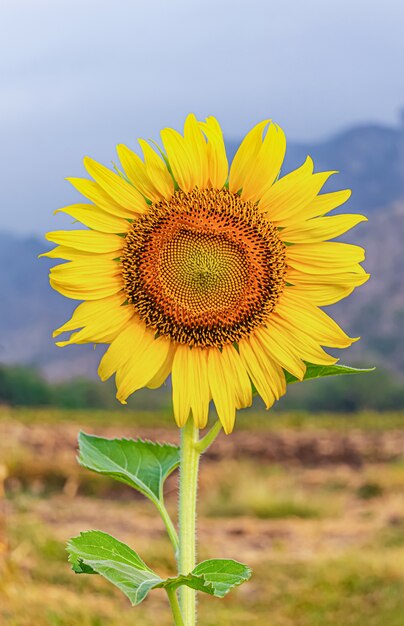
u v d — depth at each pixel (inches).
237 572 41.3
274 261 43.2
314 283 43.6
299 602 113.3
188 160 42.9
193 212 42.9
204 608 114.3
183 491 43.3
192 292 42.9
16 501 168.9
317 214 43.4
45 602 101.3
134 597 39.8
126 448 46.0
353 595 116.1
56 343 42.5
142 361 42.6
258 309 43.2
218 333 43.0
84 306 42.7
